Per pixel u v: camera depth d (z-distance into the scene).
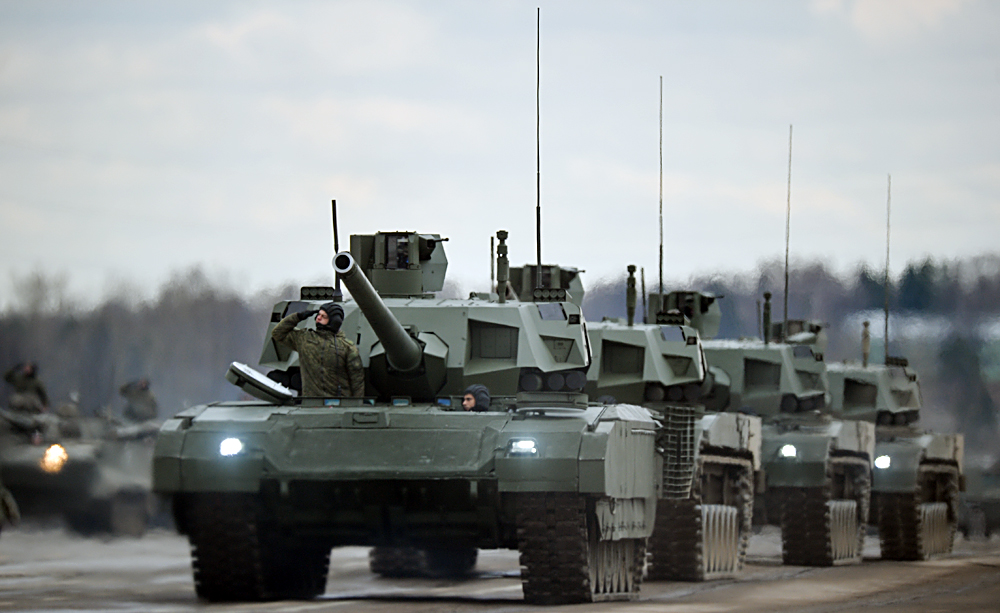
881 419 136.25
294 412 68.50
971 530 160.75
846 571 102.62
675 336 98.00
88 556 97.06
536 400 68.31
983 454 169.50
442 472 64.88
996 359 171.62
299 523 67.62
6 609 60.81
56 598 67.25
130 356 181.62
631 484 69.19
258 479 65.94
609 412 67.56
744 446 99.00
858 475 120.19
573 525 64.25
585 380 78.19
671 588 82.75
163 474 66.31
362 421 67.31
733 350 118.62
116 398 181.50
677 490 76.25
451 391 76.81
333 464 65.81
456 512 65.94
